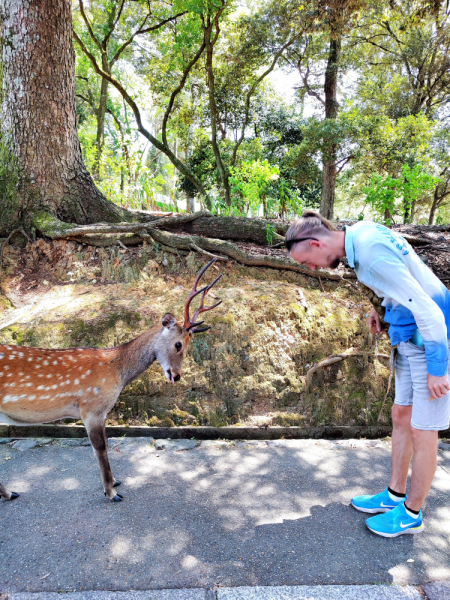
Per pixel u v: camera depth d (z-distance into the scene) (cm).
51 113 532
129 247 512
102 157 1188
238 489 291
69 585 207
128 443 346
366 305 458
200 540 240
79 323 410
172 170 2594
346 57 2075
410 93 2164
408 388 254
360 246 225
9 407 270
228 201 1438
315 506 275
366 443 365
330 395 394
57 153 541
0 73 583
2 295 456
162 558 226
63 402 278
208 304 428
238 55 1590
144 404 371
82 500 273
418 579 217
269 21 1470
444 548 241
